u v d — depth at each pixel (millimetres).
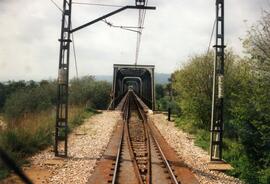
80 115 27750
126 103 53219
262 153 15938
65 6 14062
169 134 21188
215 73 14367
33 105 34438
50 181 10539
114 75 47688
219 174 12523
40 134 16281
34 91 37812
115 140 18547
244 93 17094
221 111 14492
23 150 14062
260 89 15781
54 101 39719
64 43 14172
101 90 49438
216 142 14367
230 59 23297
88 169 12078
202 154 15656
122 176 11406
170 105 37844
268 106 15609
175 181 10547
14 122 16625
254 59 16656
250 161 15383
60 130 18562
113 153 15070
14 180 10406
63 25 14047
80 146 16453
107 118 29516
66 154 14086
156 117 31047
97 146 16562
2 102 41844
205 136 20094
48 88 40781
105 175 11344
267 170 14086
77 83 46875
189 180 11164
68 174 11406
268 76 16156
